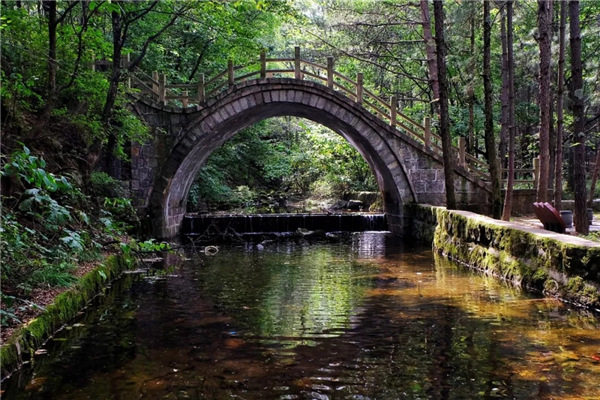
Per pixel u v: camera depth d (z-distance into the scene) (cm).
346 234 1819
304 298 803
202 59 2138
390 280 942
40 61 948
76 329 631
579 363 498
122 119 1205
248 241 1648
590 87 1767
